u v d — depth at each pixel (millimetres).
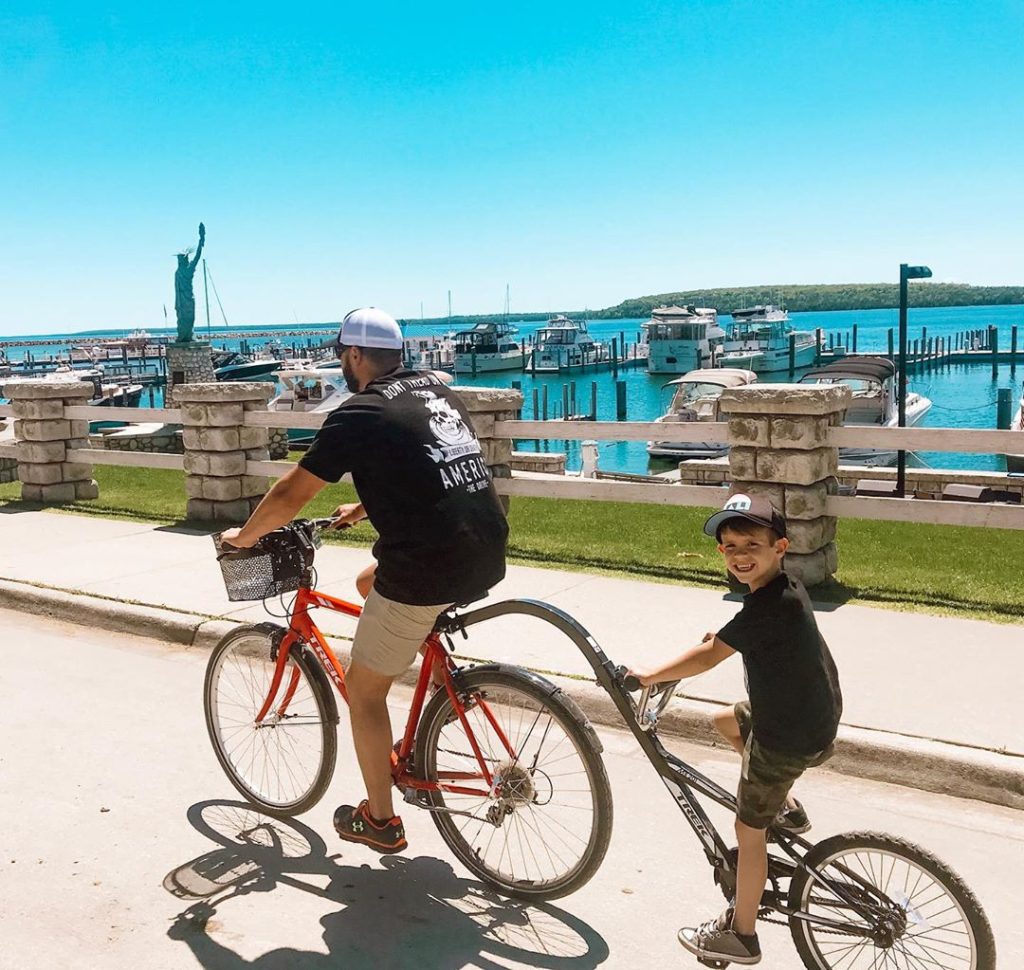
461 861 3836
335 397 33781
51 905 3627
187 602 7293
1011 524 6691
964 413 50219
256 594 3973
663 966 3264
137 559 8742
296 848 4062
